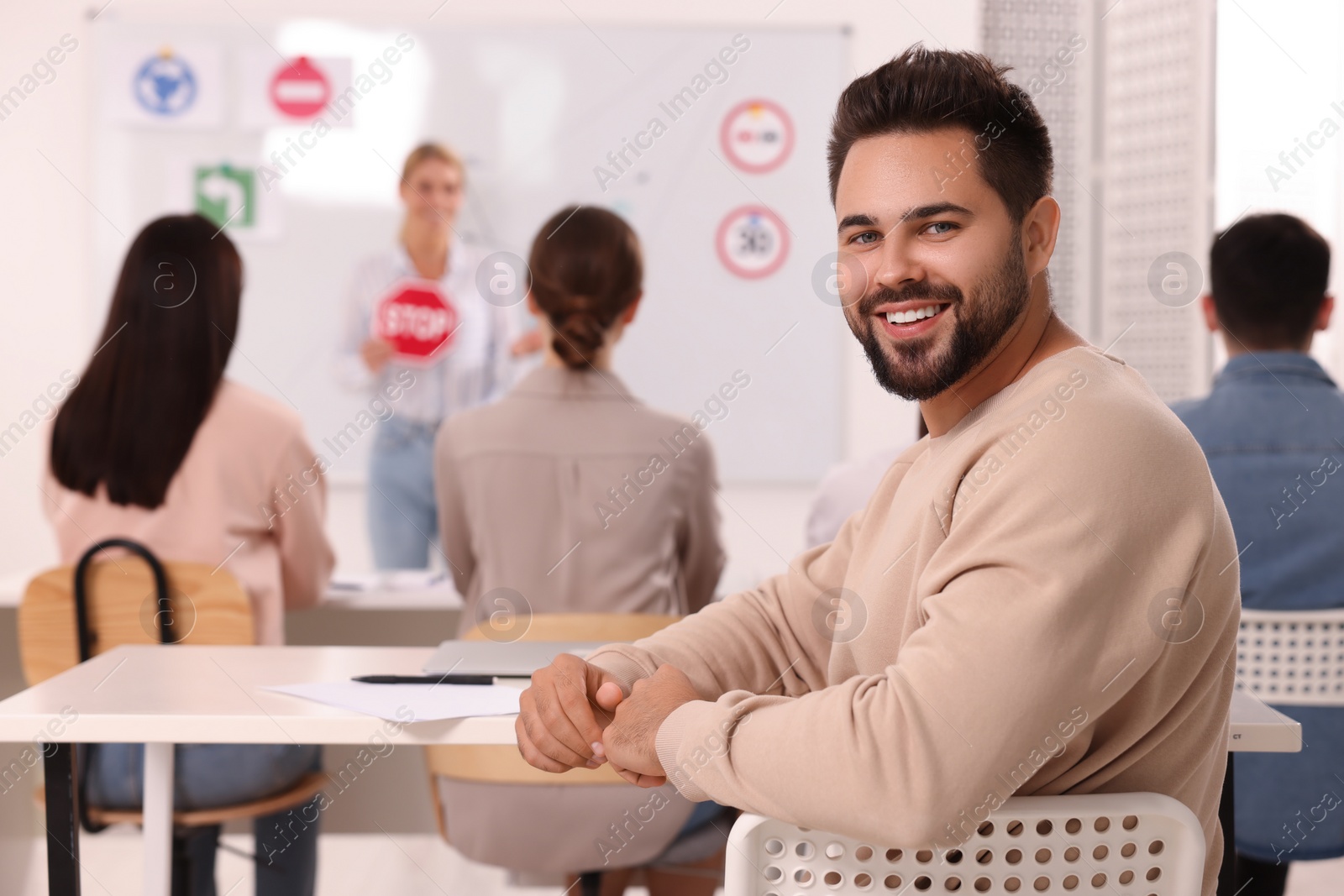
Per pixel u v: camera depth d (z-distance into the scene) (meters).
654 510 1.55
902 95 0.84
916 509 0.87
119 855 2.33
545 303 1.55
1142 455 0.73
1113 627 0.71
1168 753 0.78
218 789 1.51
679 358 3.82
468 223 3.74
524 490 1.52
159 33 3.66
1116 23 2.91
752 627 1.02
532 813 1.37
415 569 3.60
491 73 3.72
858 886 0.73
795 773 0.72
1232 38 2.96
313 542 1.78
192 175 3.68
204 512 1.66
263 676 1.06
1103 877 0.72
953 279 0.83
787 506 3.87
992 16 2.88
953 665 0.70
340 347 3.67
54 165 3.67
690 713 0.82
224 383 1.71
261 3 3.67
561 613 1.49
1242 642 1.45
